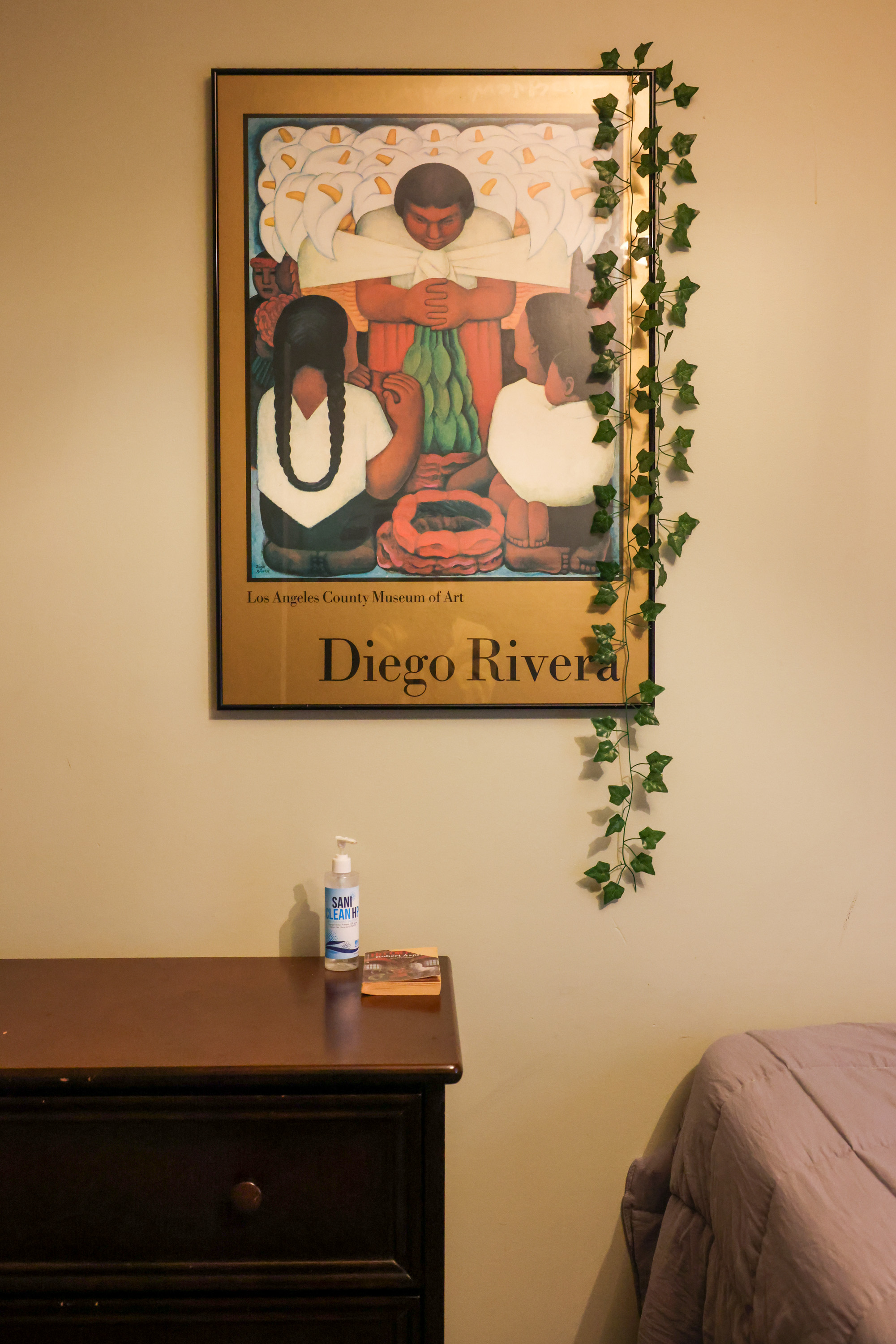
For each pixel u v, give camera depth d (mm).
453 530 1462
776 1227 1061
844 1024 1466
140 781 1487
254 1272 1115
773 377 1488
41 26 1437
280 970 1417
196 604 1477
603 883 1503
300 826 1495
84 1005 1274
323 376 1445
